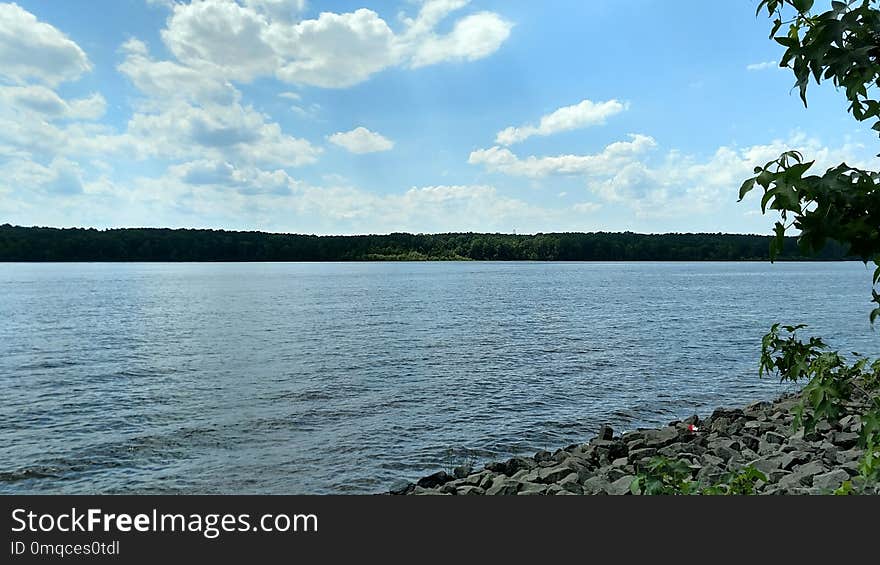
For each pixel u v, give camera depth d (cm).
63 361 2850
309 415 1864
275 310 5491
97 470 1397
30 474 1371
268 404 2002
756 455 1198
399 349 3148
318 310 5475
